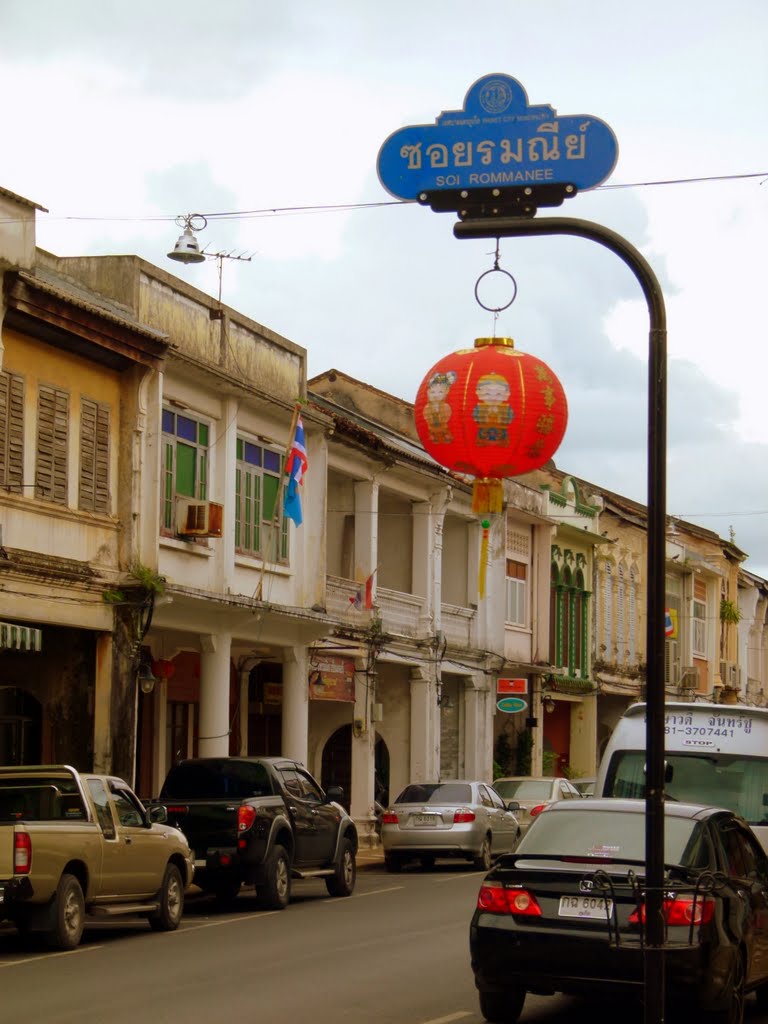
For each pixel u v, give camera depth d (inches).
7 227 855.1
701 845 462.3
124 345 953.5
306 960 604.4
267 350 1165.7
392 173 342.6
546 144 335.9
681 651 2378.2
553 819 485.1
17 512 873.5
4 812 663.1
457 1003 500.1
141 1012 475.2
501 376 397.4
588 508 1939.0
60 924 632.4
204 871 808.9
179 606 1030.4
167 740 1190.3
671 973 421.7
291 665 1215.6
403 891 956.6
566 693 1878.7
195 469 1069.8
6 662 967.0
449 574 1620.3
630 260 329.4
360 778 1334.9
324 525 1242.0
